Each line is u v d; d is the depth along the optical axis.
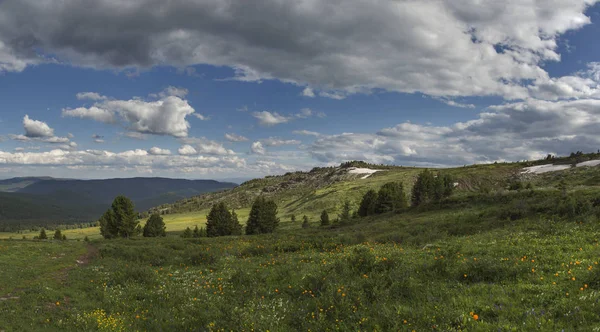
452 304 10.08
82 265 29.92
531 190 48.75
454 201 56.19
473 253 17.66
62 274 25.36
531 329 7.75
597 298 8.81
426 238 27.91
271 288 16.38
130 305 17.23
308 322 10.89
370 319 9.96
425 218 45.84
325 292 13.16
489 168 190.50
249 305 13.74
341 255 22.05
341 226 66.31
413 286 12.16
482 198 52.12
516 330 7.79
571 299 9.15
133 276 22.97
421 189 106.50
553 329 7.63
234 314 12.37
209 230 89.88
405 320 9.31
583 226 21.45
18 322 14.85
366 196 96.75
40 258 30.83
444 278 13.19
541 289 10.27
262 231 88.56
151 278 22.31
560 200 31.98
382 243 30.31
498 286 11.11
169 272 24.95
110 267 27.44
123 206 84.31
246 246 36.41
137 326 14.17
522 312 8.75
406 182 193.25
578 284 10.19
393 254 19.88
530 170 168.00
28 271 24.75
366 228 47.81
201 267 26.33
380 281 13.09
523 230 23.88
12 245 37.09
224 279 20.03
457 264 14.67
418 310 9.91
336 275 15.23
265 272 19.58
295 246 31.25
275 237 46.91
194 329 12.55
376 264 15.95
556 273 11.52
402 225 42.69
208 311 14.32
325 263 19.45
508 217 31.20
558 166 159.88
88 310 16.69
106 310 16.83
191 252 33.09
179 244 42.38
